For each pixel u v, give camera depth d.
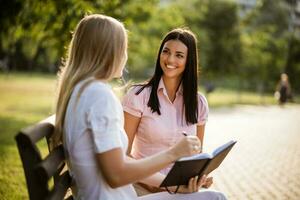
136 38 20.58
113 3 10.43
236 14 36.84
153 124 3.86
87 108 2.54
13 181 6.64
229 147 3.18
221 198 3.16
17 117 16.16
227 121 19.14
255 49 37.94
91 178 2.59
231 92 49.28
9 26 11.38
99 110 2.51
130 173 2.52
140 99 3.88
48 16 10.62
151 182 3.29
